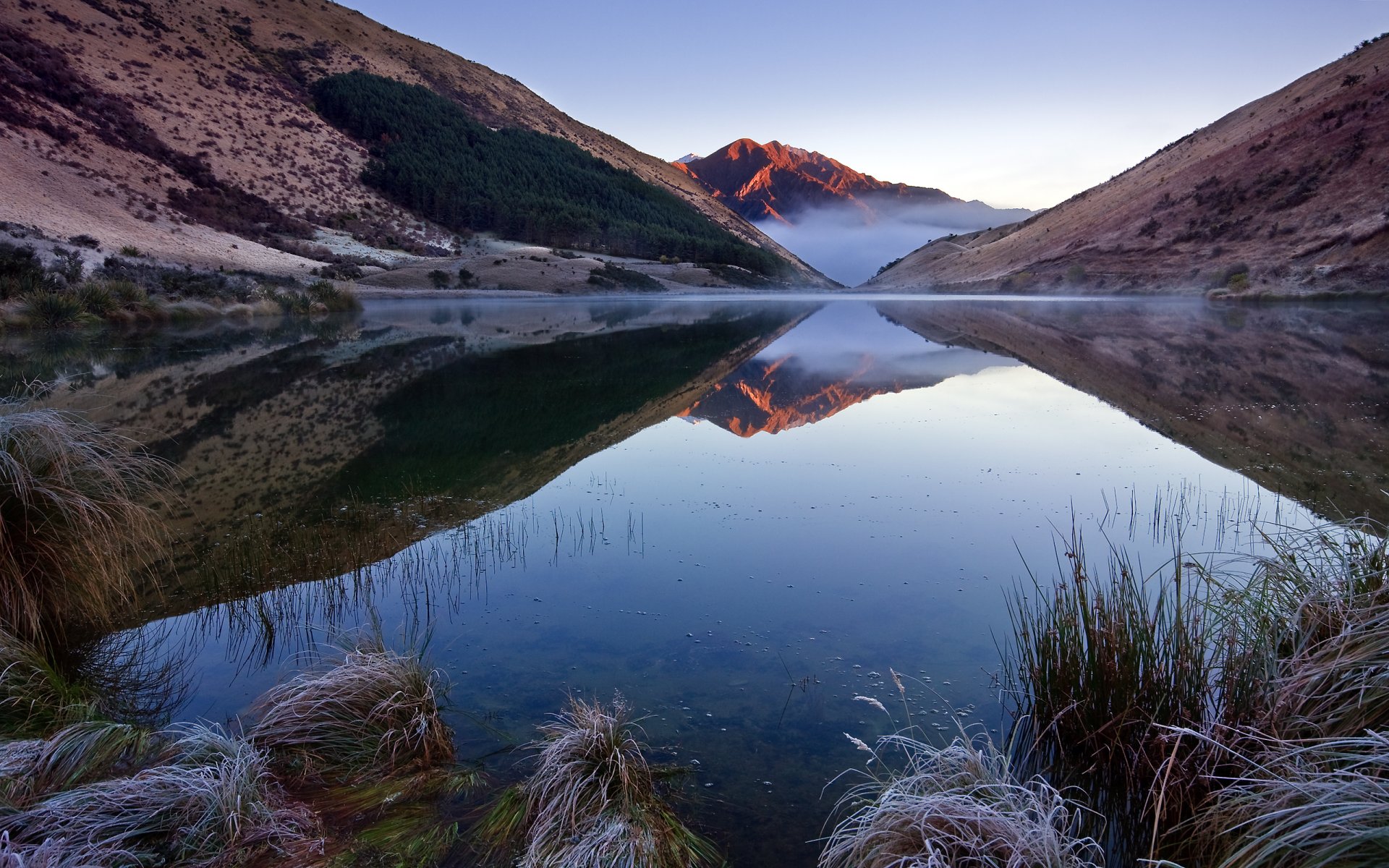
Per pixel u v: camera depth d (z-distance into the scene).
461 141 95.38
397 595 5.14
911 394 13.59
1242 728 2.65
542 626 4.65
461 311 40.34
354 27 117.81
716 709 3.72
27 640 3.78
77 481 4.39
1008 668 3.92
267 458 9.24
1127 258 49.62
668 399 13.48
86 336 22.48
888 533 6.24
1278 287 34.00
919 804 2.34
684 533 6.36
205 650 4.35
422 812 2.79
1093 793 2.95
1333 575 3.30
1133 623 3.13
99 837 2.35
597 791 2.76
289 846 2.52
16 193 36.81
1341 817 1.87
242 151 67.69
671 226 106.38
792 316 38.88
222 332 25.50
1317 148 41.31
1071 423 10.62
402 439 10.32
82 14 71.50
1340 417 10.38
